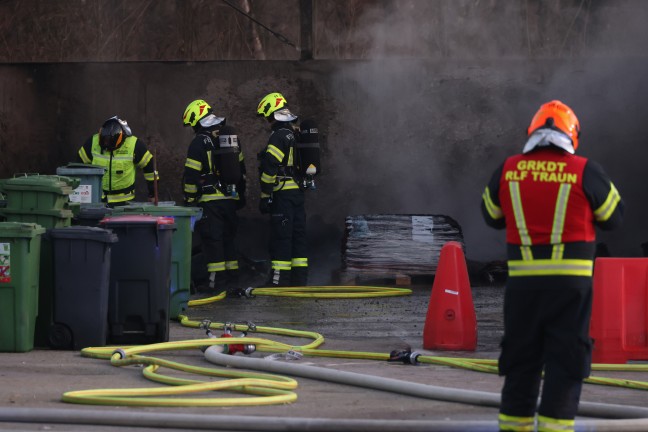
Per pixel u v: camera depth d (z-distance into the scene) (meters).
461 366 19.30
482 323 26.53
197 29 41.62
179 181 42.22
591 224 12.16
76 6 41.59
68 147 42.16
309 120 34.66
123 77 42.06
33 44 41.59
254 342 21.03
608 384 17.64
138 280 22.16
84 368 18.97
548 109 12.69
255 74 41.94
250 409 15.13
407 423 13.23
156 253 22.17
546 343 12.04
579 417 14.68
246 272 39.50
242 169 34.72
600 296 19.88
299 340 23.61
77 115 42.09
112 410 14.64
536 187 12.18
